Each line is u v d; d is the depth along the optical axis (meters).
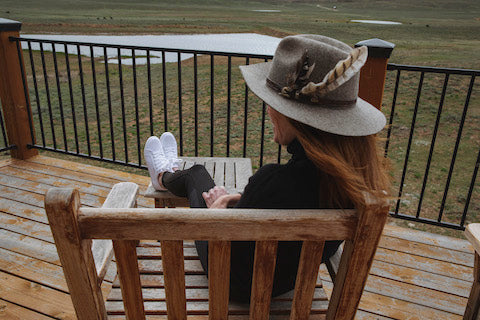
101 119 9.06
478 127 8.37
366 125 0.86
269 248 0.82
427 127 8.34
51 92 12.48
